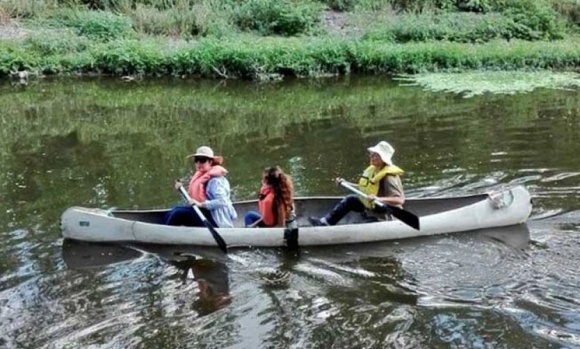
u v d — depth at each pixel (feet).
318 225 28.84
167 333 21.47
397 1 85.76
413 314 22.35
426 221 27.96
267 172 27.89
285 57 65.36
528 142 41.39
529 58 68.64
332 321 22.06
